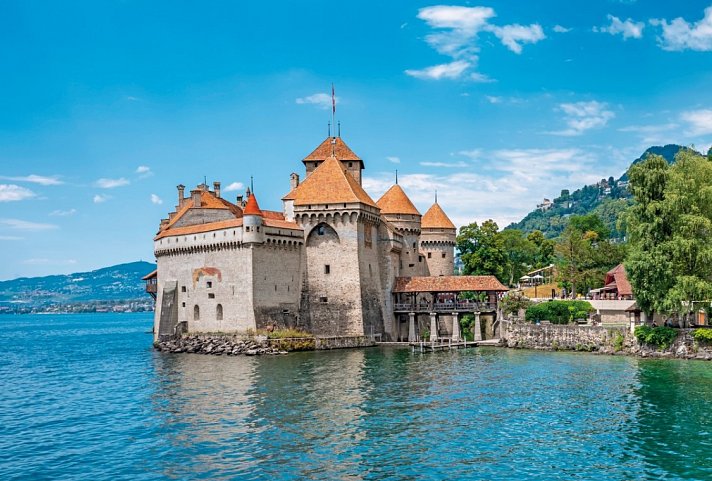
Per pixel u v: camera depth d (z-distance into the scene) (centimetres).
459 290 10081
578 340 8362
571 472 3706
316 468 3812
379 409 5141
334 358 8175
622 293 9938
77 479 3797
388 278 10488
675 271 7419
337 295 9775
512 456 3981
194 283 9981
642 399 5369
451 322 11238
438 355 8319
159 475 3794
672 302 7181
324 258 9875
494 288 9938
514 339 9012
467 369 7019
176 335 9994
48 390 6750
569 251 13225
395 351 8912
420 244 12175
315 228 9962
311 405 5312
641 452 4025
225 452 4144
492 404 5278
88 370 8294
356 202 9700
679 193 7438
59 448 4419
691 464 3806
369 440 4322
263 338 8881
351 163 11656
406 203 11744
